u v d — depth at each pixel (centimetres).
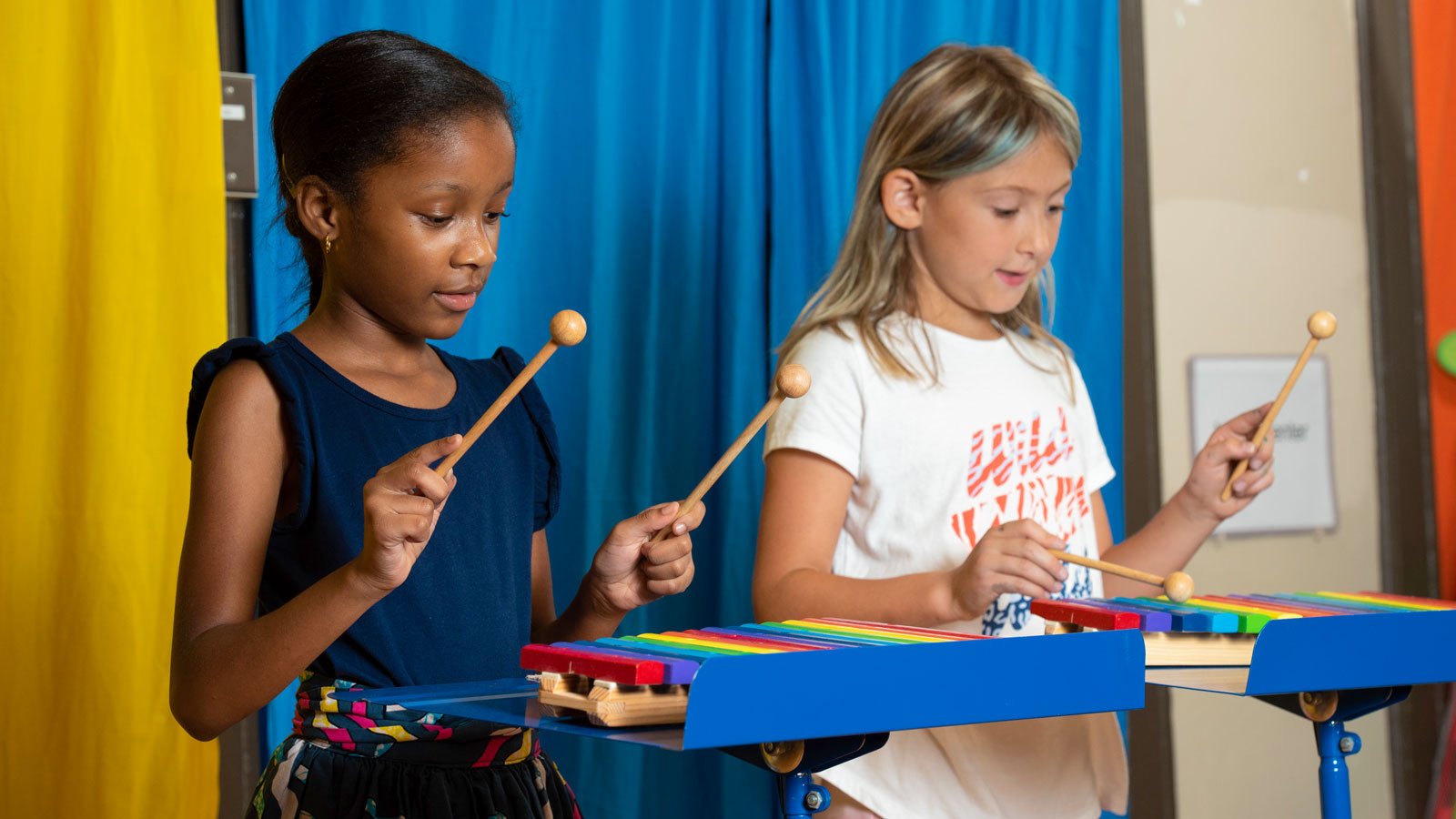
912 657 96
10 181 182
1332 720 135
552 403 212
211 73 189
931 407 157
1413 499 279
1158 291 263
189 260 188
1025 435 161
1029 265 159
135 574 185
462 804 114
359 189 114
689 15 218
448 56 120
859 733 96
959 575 136
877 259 164
